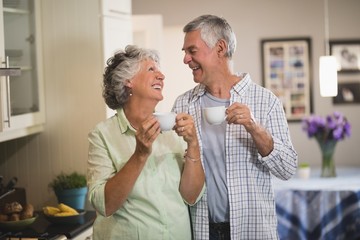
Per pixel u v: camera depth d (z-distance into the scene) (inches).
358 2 223.9
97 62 134.0
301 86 227.9
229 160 94.7
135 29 219.1
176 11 227.9
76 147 137.1
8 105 115.1
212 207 96.2
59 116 137.1
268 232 95.7
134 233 86.6
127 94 88.5
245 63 229.3
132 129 88.7
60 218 120.6
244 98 96.4
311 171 210.2
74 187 131.7
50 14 135.3
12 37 121.9
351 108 227.1
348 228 176.9
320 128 193.5
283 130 95.5
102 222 89.5
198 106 98.7
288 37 227.0
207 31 93.6
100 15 133.0
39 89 134.6
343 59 225.6
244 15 227.9
